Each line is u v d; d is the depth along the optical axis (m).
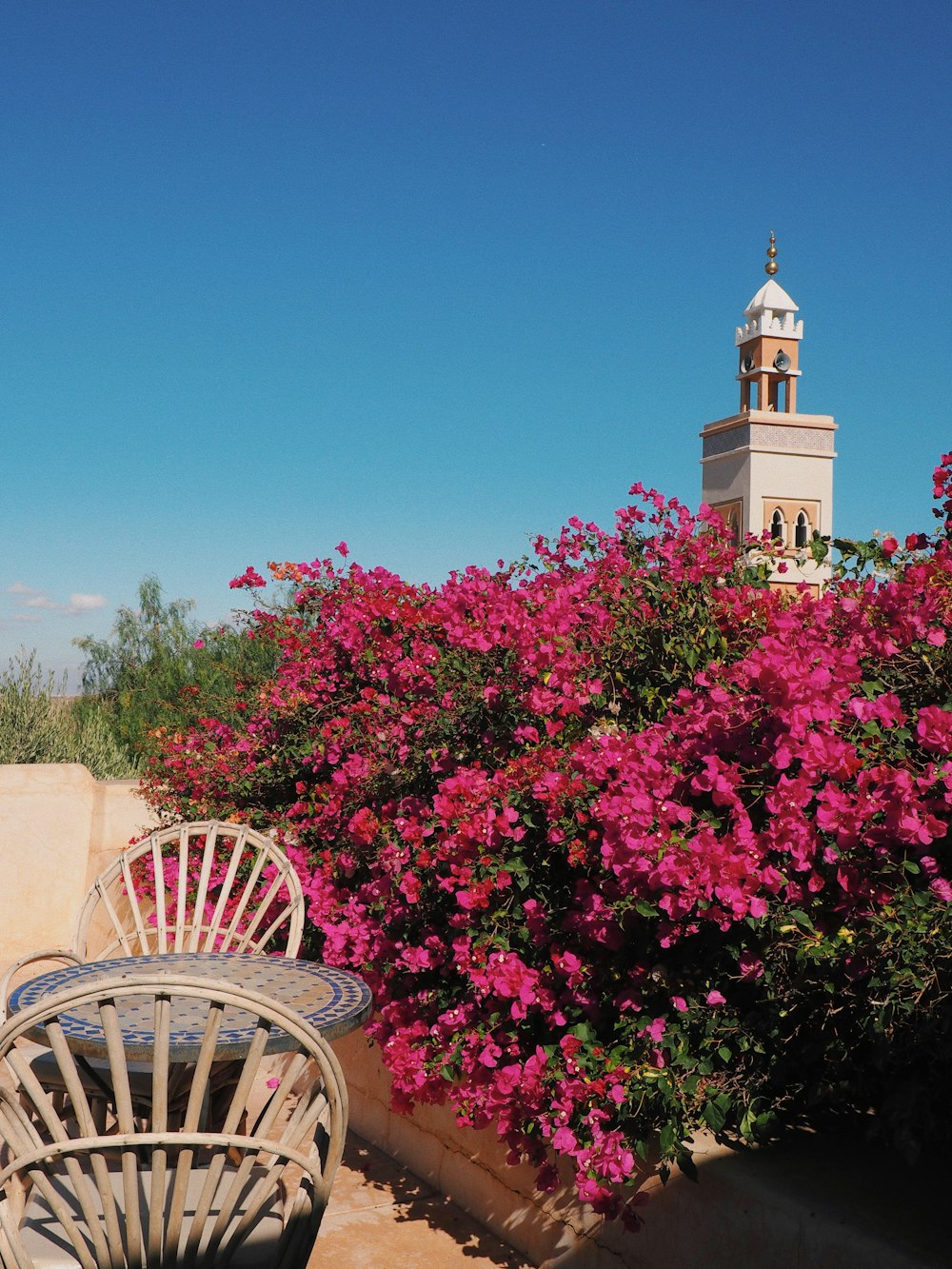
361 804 3.93
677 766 2.44
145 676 10.72
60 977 2.66
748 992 2.47
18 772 5.79
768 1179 2.25
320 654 4.66
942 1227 2.03
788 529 17.53
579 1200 2.77
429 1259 2.92
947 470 2.75
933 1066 2.17
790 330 17.72
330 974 2.74
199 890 3.45
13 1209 1.95
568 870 2.94
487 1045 2.79
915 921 2.06
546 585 3.81
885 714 2.24
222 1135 1.89
